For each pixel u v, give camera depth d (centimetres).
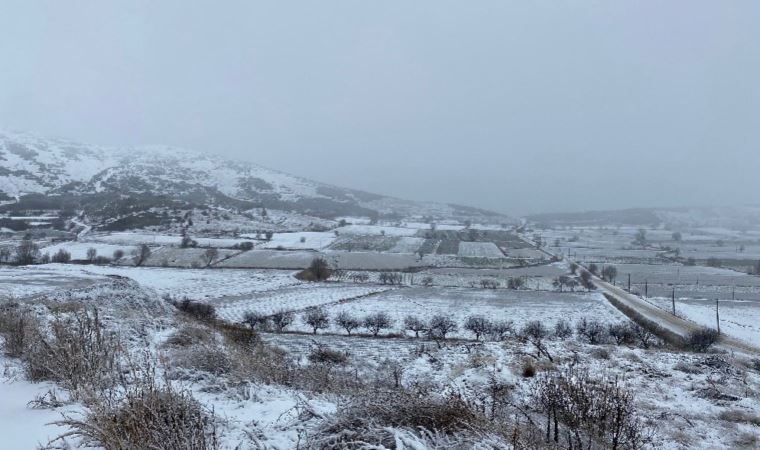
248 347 1405
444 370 1247
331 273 7575
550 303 5656
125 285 3494
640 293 6831
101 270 6462
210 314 3428
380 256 9325
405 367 1372
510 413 784
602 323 4456
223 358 839
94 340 703
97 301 2650
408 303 5516
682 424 809
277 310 4838
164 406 467
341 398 655
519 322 4591
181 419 450
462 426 495
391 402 521
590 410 698
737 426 809
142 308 2727
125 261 7712
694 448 703
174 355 863
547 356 1309
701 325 4647
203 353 852
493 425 517
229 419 524
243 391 677
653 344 3672
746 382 1159
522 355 1301
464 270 8181
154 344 1023
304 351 2316
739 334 4350
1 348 792
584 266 9362
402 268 8150
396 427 475
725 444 730
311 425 503
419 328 4078
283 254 9081
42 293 2962
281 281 6725
